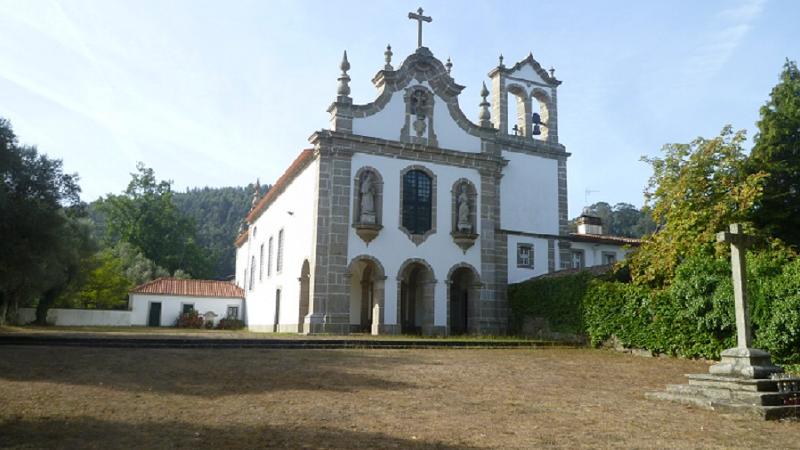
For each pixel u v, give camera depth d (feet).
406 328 98.63
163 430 25.62
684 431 27.53
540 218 104.83
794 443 25.63
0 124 67.21
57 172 73.92
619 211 296.30
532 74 111.14
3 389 33.73
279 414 29.17
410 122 94.63
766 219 78.89
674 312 63.05
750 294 52.54
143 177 205.05
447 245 93.61
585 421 29.40
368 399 33.78
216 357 50.06
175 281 157.58
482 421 28.81
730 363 36.04
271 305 117.91
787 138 82.69
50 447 22.62
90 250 127.95
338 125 89.76
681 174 71.20
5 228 66.44
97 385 35.88
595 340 74.08
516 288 93.66
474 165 97.71
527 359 58.39
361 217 87.81
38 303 122.93
